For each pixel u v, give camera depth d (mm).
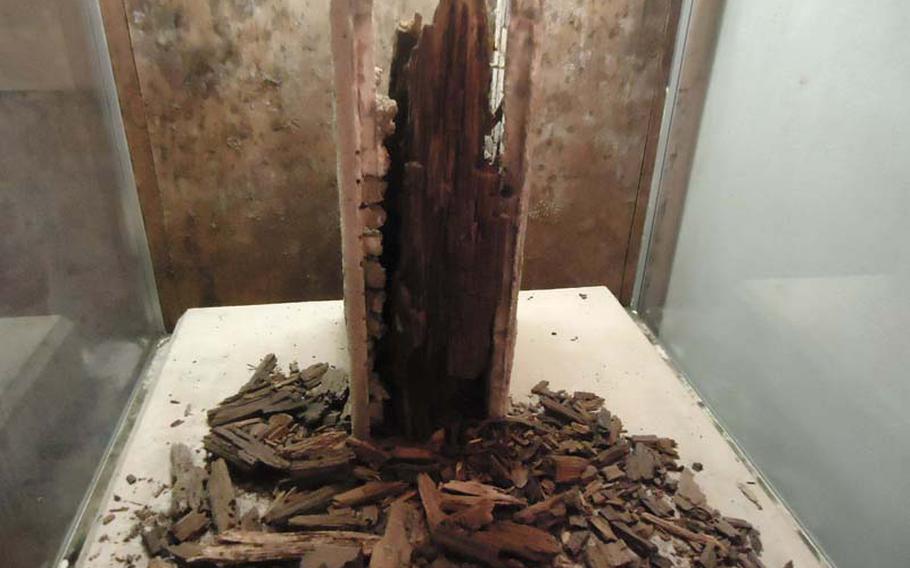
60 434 1400
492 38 1335
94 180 1710
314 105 1936
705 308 1884
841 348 1281
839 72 1278
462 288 1368
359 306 1332
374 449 1445
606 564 1258
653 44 1966
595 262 2377
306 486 1419
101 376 1647
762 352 1573
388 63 1915
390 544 1260
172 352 1920
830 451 1320
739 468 1568
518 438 1561
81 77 1655
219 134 1934
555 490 1437
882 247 1163
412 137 1252
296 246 2160
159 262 2104
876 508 1189
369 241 1293
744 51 1636
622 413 1736
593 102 2041
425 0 1845
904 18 1108
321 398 1686
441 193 1275
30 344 1300
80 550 1331
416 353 1435
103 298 1718
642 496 1428
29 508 1243
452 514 1313
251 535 1279
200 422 1640
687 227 1995
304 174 2039
